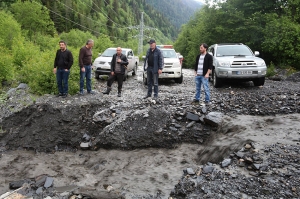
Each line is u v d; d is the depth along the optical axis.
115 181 4.88
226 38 21.14
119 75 8.96
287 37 16.75
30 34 39.44
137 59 17.45
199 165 5.17
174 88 11.33
